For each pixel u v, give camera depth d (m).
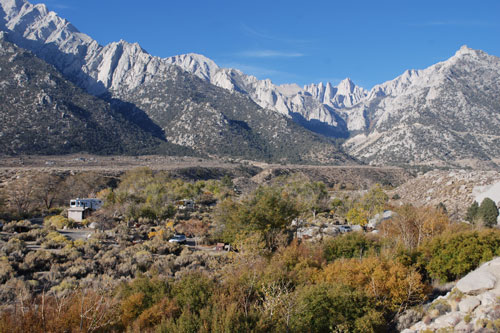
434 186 69.12
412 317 16.81
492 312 13.49
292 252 26.53
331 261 28.05
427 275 23.67
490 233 23.45
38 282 22.98
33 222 53.84
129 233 45.69
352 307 17.52
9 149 157.12
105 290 20.02
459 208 55.66
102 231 46.00
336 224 57.12
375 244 29.83
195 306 16.70
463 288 15.54
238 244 31.41
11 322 13.26
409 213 36.28
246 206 40.06
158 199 59.66
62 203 76.81
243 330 13.88
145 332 14.48
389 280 18.72
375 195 59.56
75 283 23.11
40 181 78.94
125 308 16.83
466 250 21.95
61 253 30.88
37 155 161.62
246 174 169.38
